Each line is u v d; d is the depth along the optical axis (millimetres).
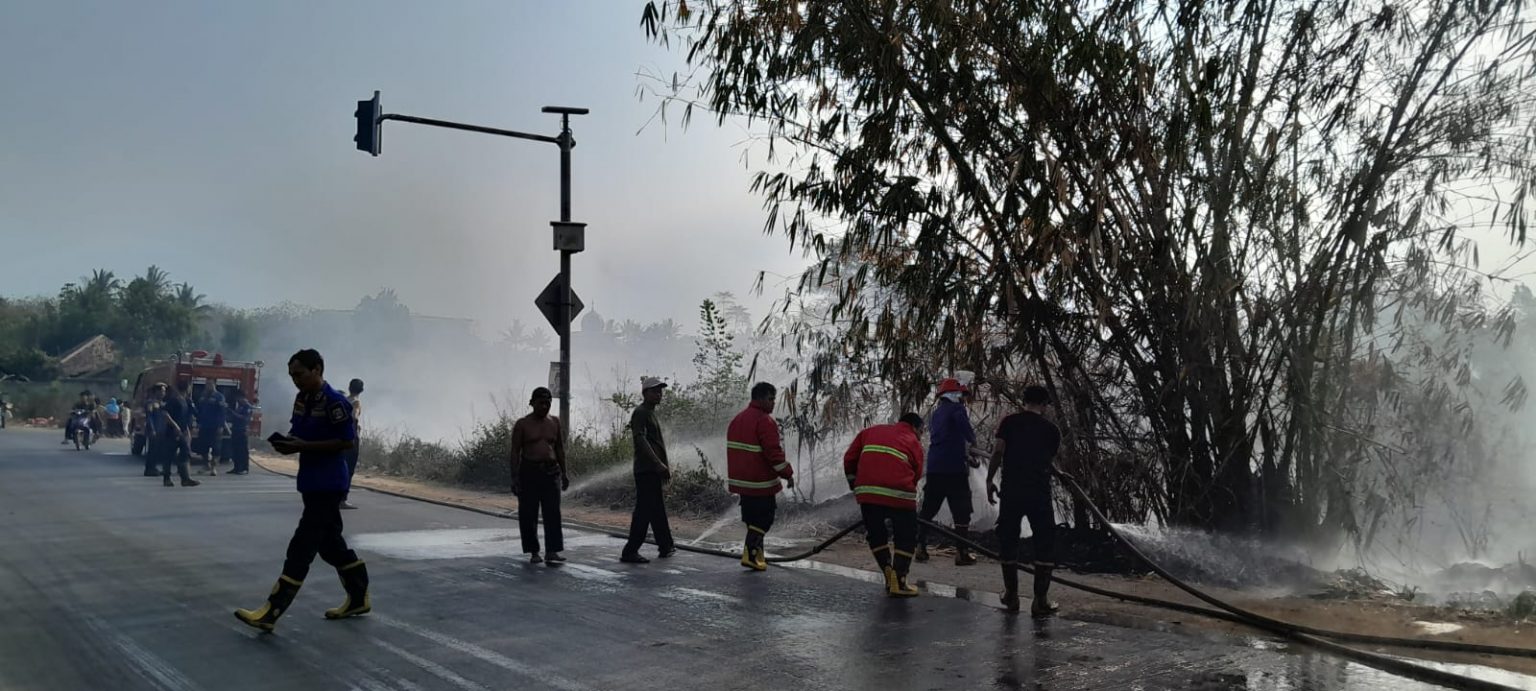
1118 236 9523
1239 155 9359
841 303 11055
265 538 11812
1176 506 10141
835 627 7340
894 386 11516
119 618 7523
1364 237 9039
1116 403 10406
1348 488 9852
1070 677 6000
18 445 34375
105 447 34656
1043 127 9578
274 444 7234
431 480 22141
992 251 9906
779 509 14398
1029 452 7934
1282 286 9484
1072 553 10180
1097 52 9023
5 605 7961
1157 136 9328
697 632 7172
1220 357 9641
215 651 6570
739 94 10305
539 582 9188
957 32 9383
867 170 9992
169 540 11602
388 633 7109
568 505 16578
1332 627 7289
